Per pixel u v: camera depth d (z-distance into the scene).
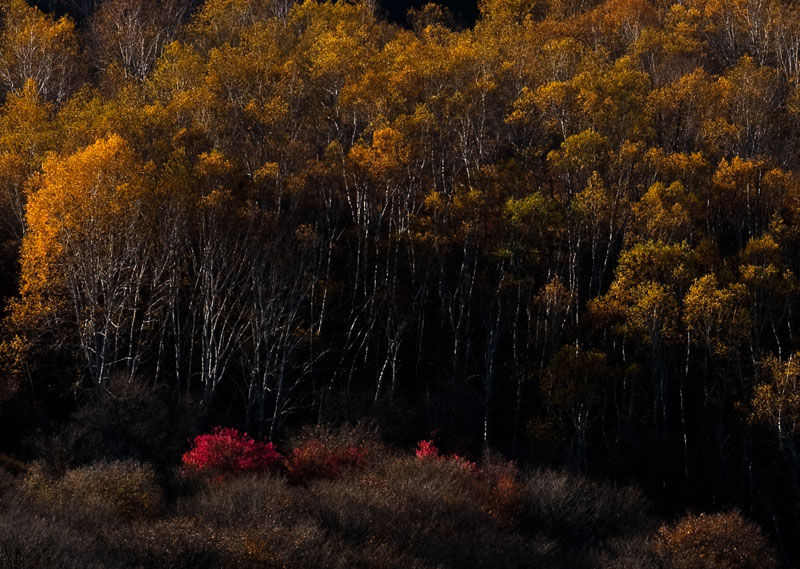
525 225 45.25
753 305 41.66
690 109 57.12
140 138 44.19
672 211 44.72
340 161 48.12
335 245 48.94
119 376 35.75
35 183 39.66
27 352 37.31
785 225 48.00
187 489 26.34
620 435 41.03
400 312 45.47
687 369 41.88
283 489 24.31
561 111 55.97
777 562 29.69
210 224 38.12
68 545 16.45
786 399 37.69
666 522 34.06
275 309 39.00
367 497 23.98
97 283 38.72
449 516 25.06
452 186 52.28
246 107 51.03
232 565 17.67
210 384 39.19
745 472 39.62
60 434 30.17
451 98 53.19
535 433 39.06
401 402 40.59
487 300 45.72
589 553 26.89
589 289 47.75
